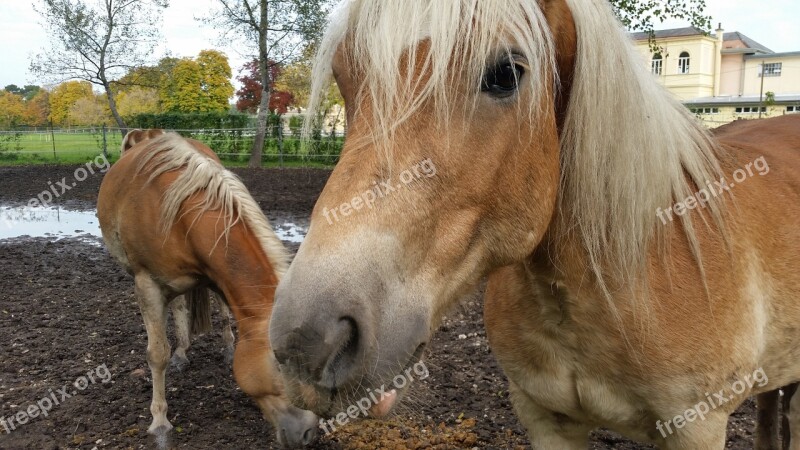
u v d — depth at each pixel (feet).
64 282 22.24
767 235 6.61
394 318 4.36
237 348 10.13
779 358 6.95
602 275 5.77
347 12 5.26
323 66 5.50
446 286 4.79
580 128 5.38
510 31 4.57
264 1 59.16
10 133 77.20
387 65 4.46
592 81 5.22
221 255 10.61
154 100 110.11
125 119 83.05
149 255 11.68
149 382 13.94
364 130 4.56
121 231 12.13
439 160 4.50
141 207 11.71
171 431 11.82
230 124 74.69
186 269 11.51
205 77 112.57
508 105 4.67
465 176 4.62
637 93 5.54
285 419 9.61
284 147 68.54
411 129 4.47
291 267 4.37
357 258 4.23
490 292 6.99
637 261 5.67
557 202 5.66
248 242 10.68
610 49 5.28
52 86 73.05
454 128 4.53
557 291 5.94
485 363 14.58
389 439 11.27
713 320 5.93
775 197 6.95
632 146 5.50
